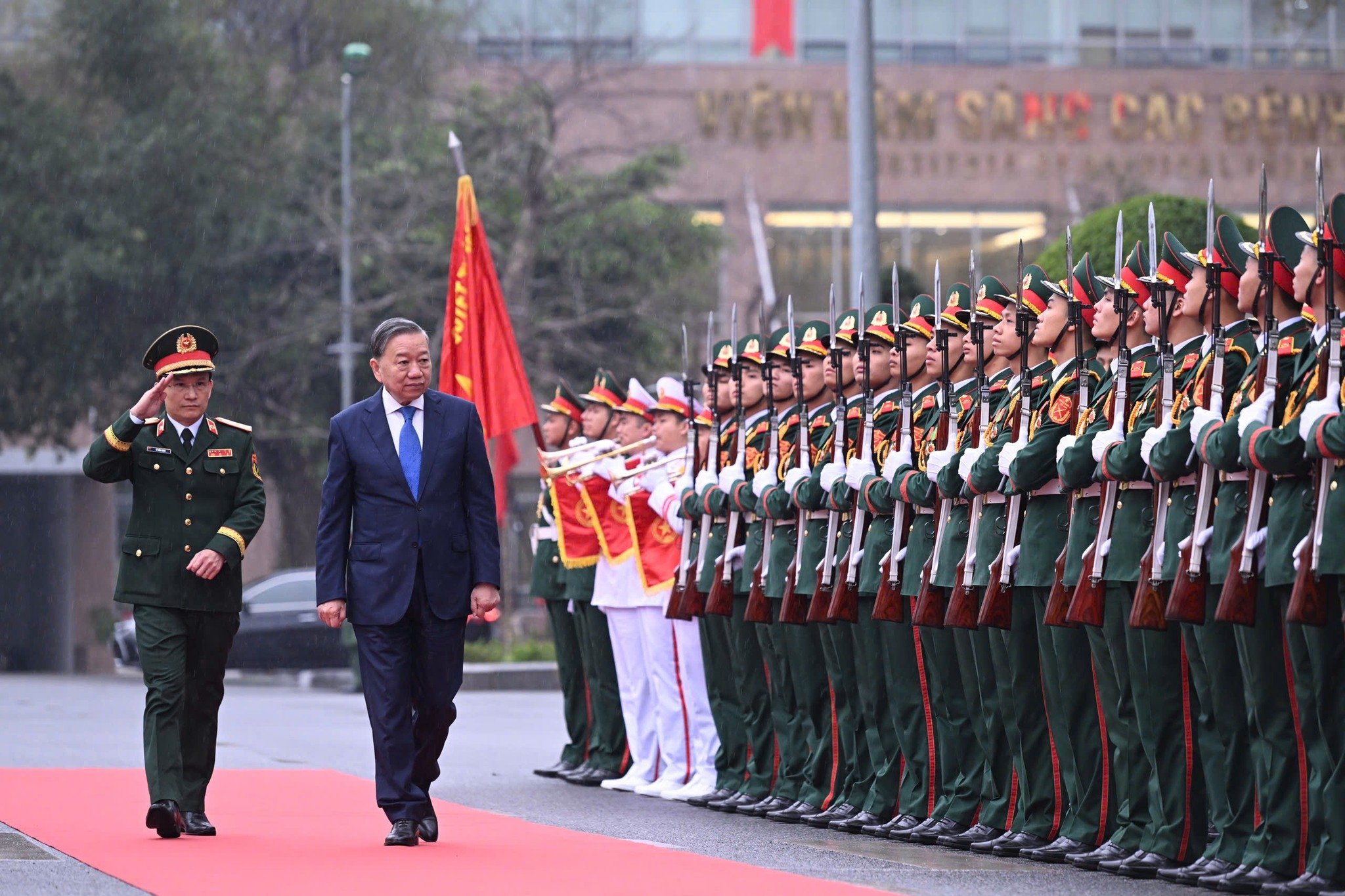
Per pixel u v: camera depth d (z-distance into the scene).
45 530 56.22
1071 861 11.84
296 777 17.61
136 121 45.53
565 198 45.34
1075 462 11.51
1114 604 11.58
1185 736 11.38
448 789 17.39
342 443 12.57
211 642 13.26
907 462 13.34
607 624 18.09
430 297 45.56
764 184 57.84
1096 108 58.50
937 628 13.22
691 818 14.90
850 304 37.91
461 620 12.60
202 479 13.28
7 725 24.95
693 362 47.44
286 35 51.47
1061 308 12.50
